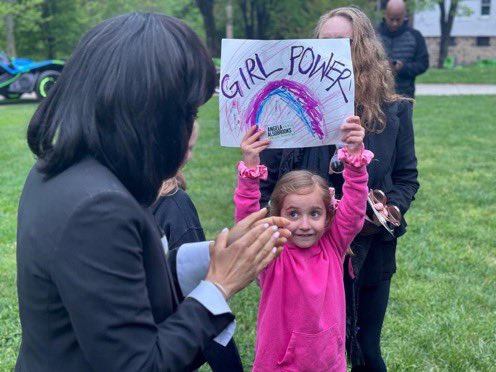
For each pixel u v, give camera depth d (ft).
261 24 100.12
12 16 74.43
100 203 4.06
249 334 13.16
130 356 4.05
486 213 21.77
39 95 54.60
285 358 7.86
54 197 4.16
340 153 7.55
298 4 96.17
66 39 80.69
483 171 28.30
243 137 7.50
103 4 84.02
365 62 8.67
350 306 8.83
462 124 42.39
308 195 7.63
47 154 4.37
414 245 18.34
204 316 4.43
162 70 4.26
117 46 4.29
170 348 4.24
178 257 5.16
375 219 8.41
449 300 14.76
